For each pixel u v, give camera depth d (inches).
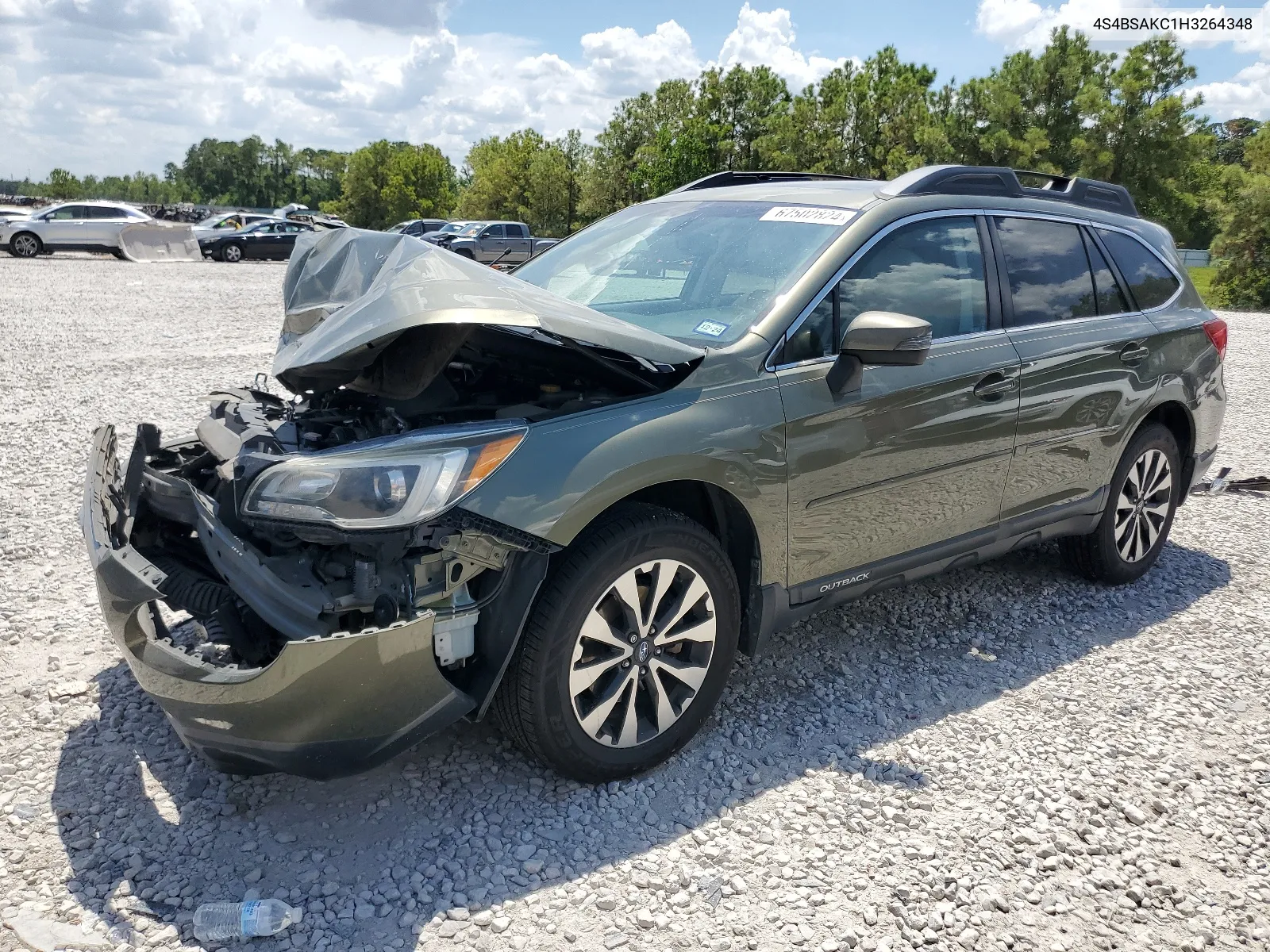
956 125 1628.9
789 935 92.4
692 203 163.2
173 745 120.0
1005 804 115.3
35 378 360.2
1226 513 239.0
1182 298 188.1
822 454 123.8
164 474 122.9
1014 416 148.1
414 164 3919.8
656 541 109.5
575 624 105.3
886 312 129.6
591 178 2625.5
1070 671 150.6
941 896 99.0
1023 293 155.1
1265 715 139.6
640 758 115.0
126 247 1201.4
